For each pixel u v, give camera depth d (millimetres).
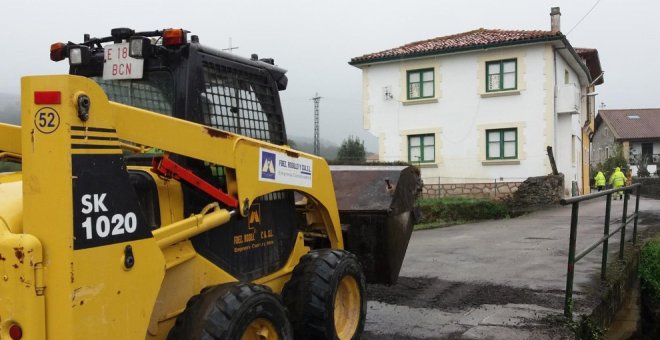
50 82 2859
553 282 8047
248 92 4773
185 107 4078
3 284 2869
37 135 2881
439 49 24688
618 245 10977
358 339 5176
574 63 26516
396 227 6309
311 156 5129
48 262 2842
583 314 6445
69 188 2834
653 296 9945
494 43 23766
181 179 3814
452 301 7172
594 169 52031
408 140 25969
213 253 4109
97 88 3014
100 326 2969
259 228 4625
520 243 12188
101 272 2980
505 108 24125
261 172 4371
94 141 2992
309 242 5656
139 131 3400
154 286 3307
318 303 4613
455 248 11672
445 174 25141
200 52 4234
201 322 3455
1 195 3262
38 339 2824
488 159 24438
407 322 6301
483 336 5777
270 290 3961
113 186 3084
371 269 6254
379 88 26438
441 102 25188
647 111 61125
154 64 4199
